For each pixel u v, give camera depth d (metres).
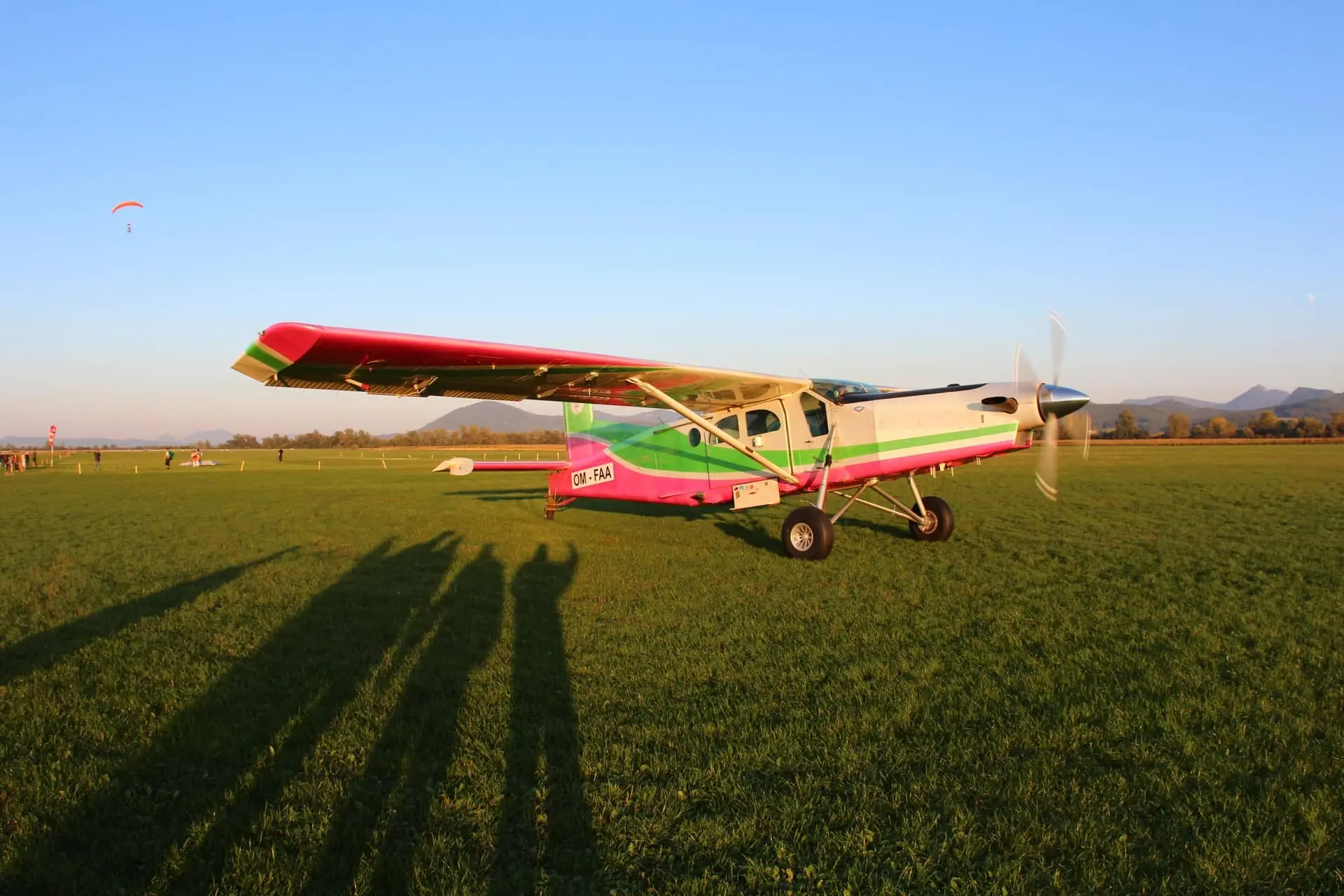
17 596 7.32
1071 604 6.39
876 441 9.22
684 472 11.25
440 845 2.77
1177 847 2.70
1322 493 16.16
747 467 10.43
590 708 4.12
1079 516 12.75
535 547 10.34
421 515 14.77
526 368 7.05
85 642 5.62
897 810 2.98
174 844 2.79
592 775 3.33
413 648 5.37
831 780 3.25
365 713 4.07
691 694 4.34
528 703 4.21
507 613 6.41
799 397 9.84
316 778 3.34
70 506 17.47
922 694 4.26
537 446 99.69
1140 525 11.48
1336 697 4.06
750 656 5.07
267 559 9.55
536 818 2.97
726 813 3.00
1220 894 2.44
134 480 29.25
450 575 8.23
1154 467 27.33
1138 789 3.10
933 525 10.01
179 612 6.54
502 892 2.51
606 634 5.70
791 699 4.21
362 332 5.27
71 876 2.61
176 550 10.45
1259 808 2.91
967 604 6.46
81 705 4.23
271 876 2.59
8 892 2.53
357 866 2.68
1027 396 8.62
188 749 3.64
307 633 5.84
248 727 3.90
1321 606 6.14
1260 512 12.91
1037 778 3.21
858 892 2.50
